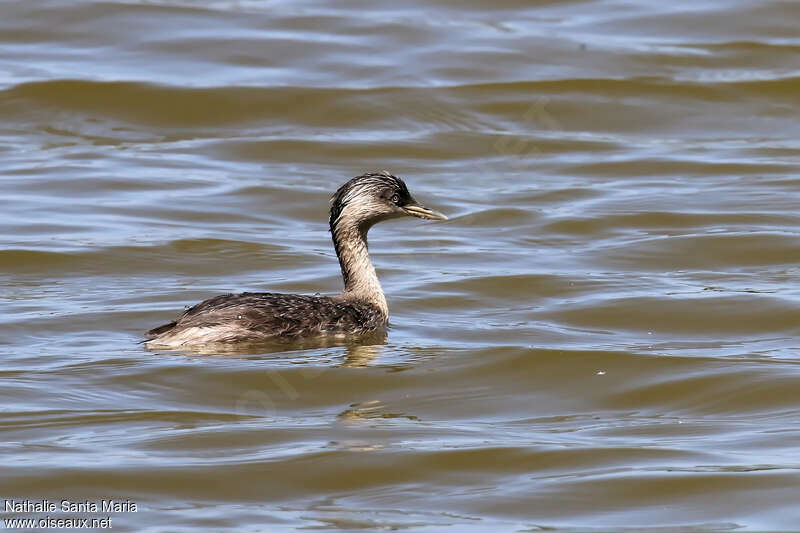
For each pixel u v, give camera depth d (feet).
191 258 65.26
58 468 39.40
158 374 47.37
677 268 63.87
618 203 75.82
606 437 42.78
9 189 77.51
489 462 40.52
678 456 40.86
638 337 53.72
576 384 47.91
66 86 94.58
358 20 109.19
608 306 57.47
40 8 108.27
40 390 45.70
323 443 41.81
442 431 43.19
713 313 56.39
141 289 59.93
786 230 69.26
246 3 113.19
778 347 52.13
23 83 94.38
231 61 100.83
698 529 35.86
